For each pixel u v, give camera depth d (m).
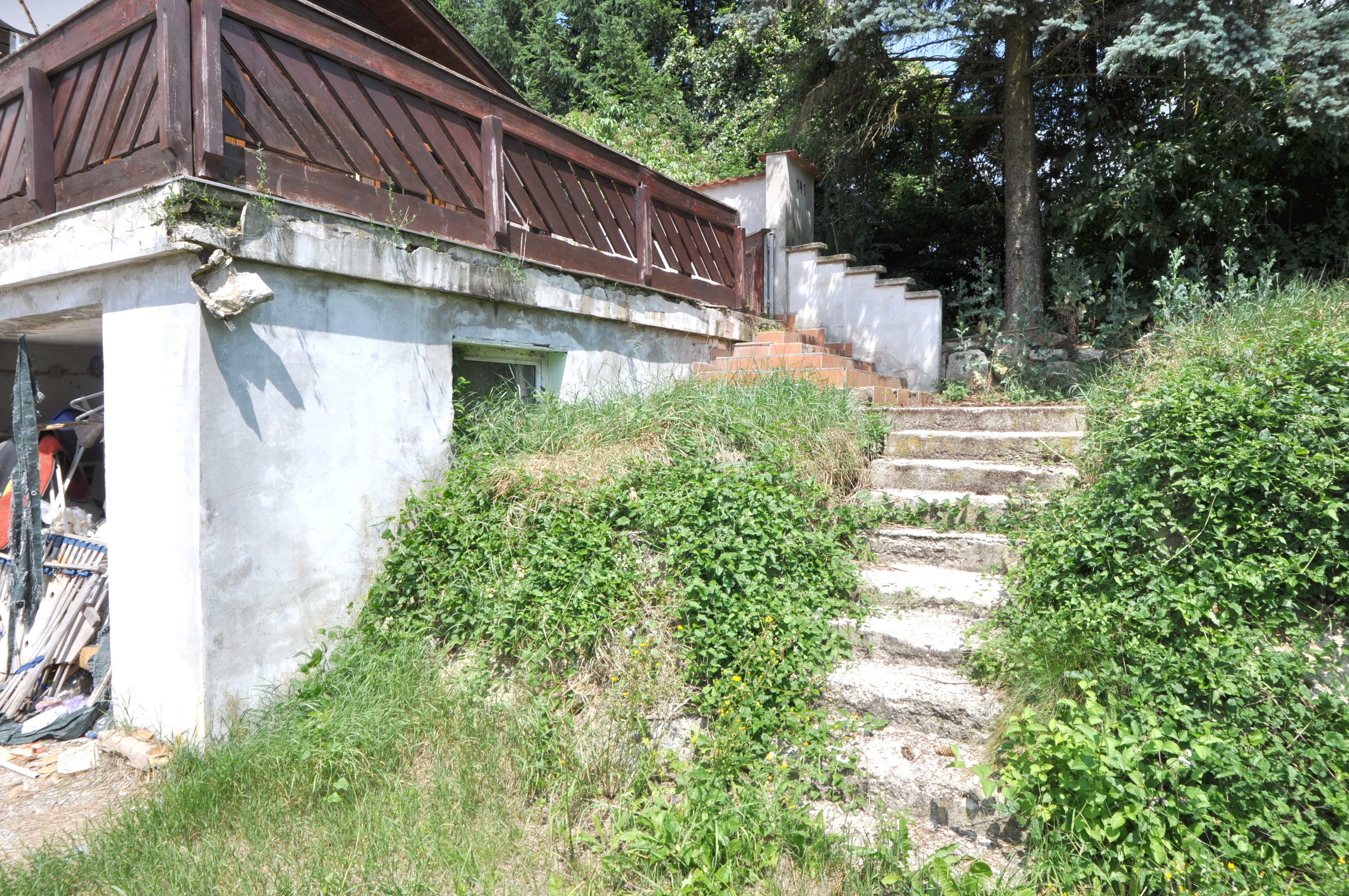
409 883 2.63
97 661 4.21
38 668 4.30
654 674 3.51
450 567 4.18
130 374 3.80
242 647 3.64
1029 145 8.12
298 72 3.88
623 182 6.32
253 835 2.93
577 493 4.30
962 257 11.21
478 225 4.90
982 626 3.62
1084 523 3.67
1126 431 3.89
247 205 3.54
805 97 9.88
